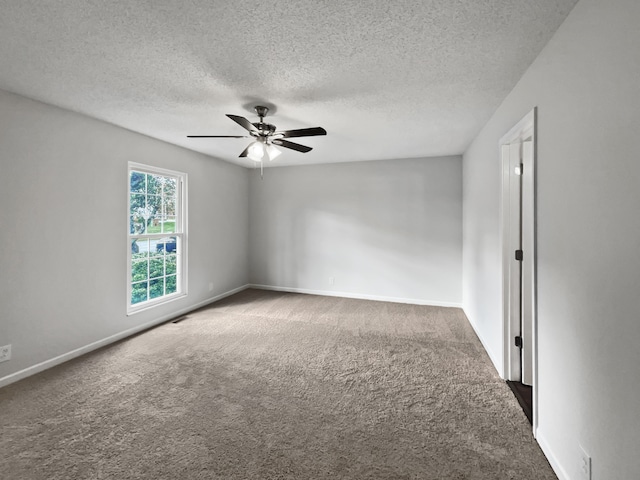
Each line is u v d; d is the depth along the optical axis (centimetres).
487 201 311
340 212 538
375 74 219
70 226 296
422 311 454
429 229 491
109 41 180
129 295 359
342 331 372
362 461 170
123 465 166
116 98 264
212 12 154
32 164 265
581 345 140
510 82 228
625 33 110
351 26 165
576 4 144
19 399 227
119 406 219
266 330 375
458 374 268
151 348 321
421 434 191
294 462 169
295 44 183
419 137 377
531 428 197
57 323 286
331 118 310
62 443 182
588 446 134
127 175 351
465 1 145
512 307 257
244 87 242
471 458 172
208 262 489
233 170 548
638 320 105
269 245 584
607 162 121
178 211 436
